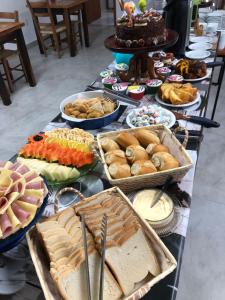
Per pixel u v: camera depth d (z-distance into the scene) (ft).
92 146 2.61
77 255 1.65
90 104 3.37
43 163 2.51
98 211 1.93
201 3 7.35
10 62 12.14
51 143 2.73
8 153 6.68
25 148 2.70
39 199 1.94
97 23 17.15
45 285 1.53
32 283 1.78
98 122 3.21
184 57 5.10
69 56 12.44
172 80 4.08
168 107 3.63
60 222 1.88
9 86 9.39
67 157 2.51
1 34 8.02
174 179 2.33
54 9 11.32
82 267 1.60
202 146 6.37
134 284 1.60
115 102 3.54
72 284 1.56
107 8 19.98
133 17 3.68
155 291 1.68
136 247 1.71
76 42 13.47
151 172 2.21
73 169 2.43
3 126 7.75
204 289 3.77
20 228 1.80
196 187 5.33
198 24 6.09
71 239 1.75
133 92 3.82
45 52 12.50
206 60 4.95
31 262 1.89
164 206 2.08
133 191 2.31
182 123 3.24
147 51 3.74
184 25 4.85
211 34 6.08
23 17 13.43
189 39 5.59
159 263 1.66
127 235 1.74
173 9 4.76
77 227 1.82
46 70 11.18
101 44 13.57
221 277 3.91
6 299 1.72
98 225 1.80
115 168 2.23
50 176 2.43
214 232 4.51
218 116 7.35
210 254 4.21
